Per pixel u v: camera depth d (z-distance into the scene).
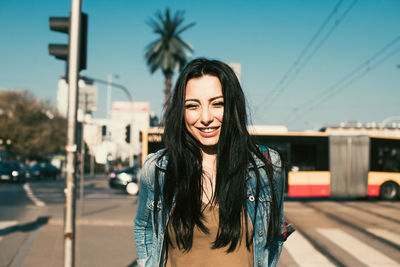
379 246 7.46
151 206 1.69
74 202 4.23
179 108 1.60
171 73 26.14
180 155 1.59
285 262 6.26
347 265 6.08
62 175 45.81
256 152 1.65
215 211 1.55
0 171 27.56
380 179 16.39
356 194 16.19
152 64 26.38
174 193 1.60
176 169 1.58
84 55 4.46
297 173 16.06
